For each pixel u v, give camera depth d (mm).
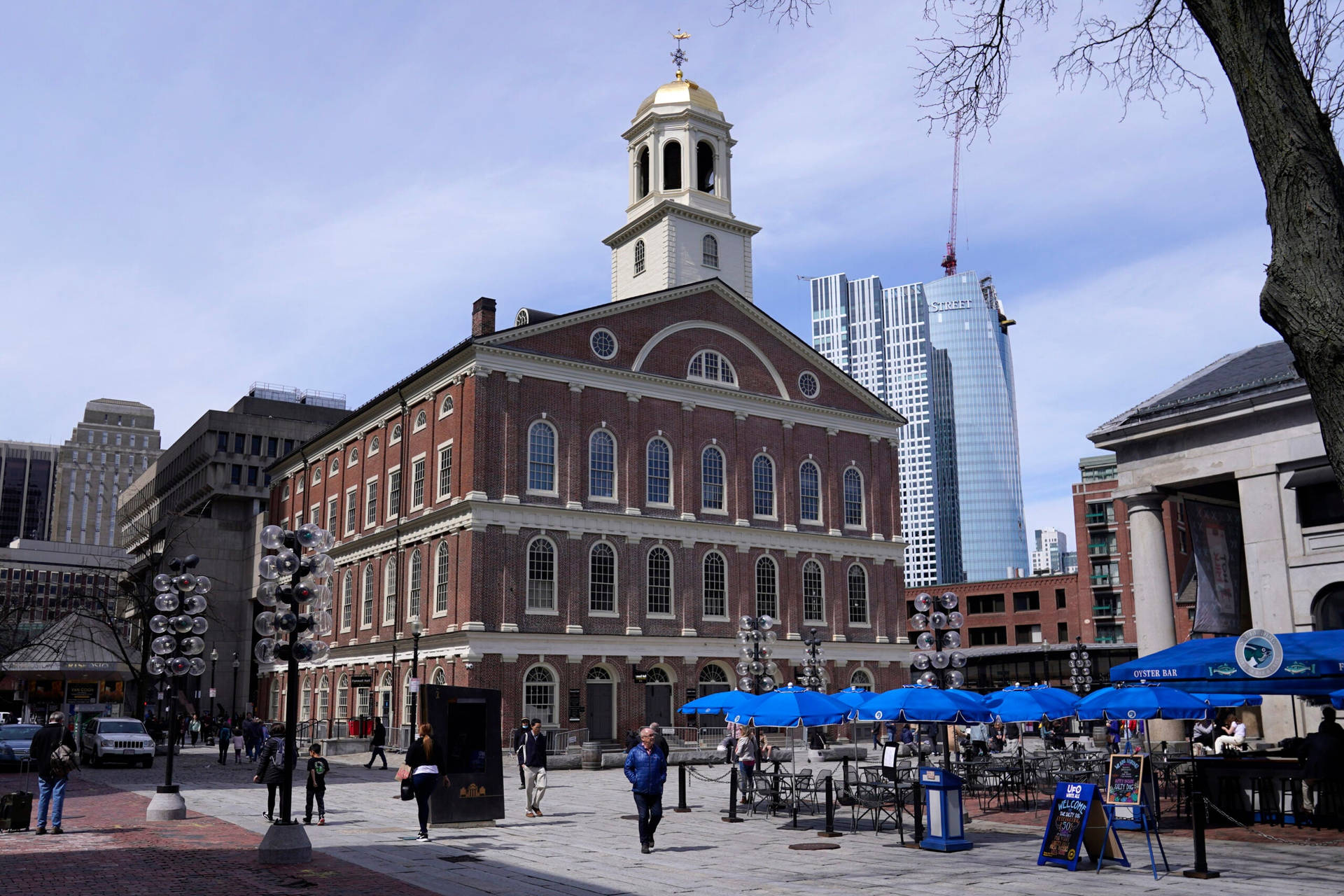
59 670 83750
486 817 23750
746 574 57656
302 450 72000
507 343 51875
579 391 53812
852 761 44562
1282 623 27125
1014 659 102750
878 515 64312
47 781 21141
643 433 55750
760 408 60375
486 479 50250
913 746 40656
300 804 27891
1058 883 15461
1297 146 8102
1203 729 33812
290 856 17500
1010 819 23938
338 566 64312
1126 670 21375
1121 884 15320
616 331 55938
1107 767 26344
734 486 58500
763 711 24406
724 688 56844
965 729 39312
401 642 54812
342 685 61812
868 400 65625
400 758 47031
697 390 58031
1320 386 7953
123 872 16375
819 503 61969
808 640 45094
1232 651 20484
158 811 23500
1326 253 7902
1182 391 31156
